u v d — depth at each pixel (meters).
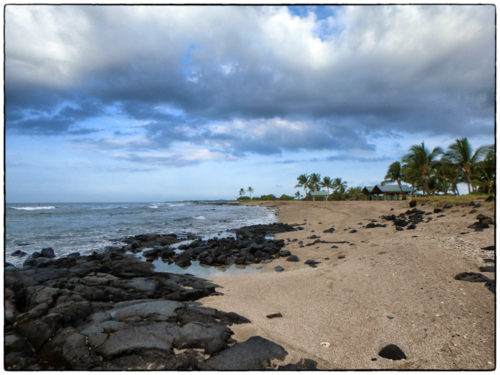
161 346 4.78
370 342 5.20
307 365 4.48
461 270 7.64
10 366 4.46
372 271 8.78
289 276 9.71
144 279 8.83
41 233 24.38
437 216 19.00
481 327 5.12
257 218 41.88
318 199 88.38
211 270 13.19
